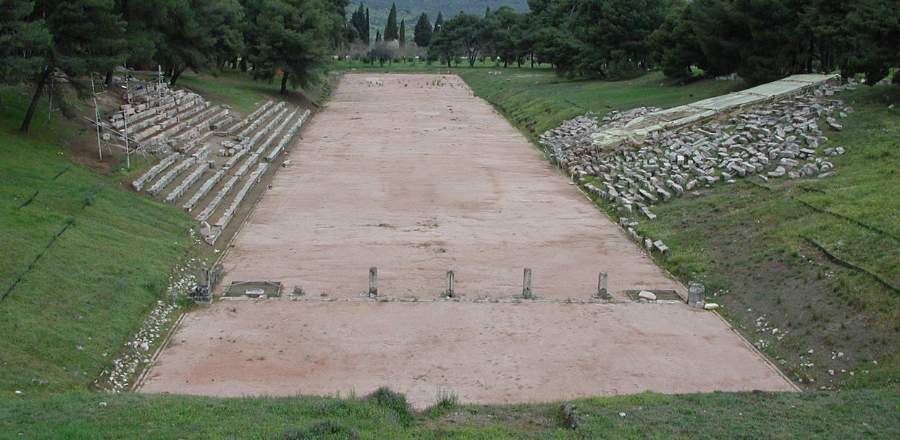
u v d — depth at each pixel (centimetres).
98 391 2177
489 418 1964
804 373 2445
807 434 1780
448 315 2875
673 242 3675
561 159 5566
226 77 9119
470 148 6303
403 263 3438
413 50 17562
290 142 6425
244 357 2489
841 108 4791
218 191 4484
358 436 1697
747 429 1811
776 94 5347
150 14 5384
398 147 6278
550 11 13075
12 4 3572
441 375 2398
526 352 2578
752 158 4388
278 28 8475
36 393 2041
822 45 5856
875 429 1809
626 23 9188
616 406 2011
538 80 10506
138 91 6069
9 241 2755
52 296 2538
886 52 4612
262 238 3778
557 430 1822
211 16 7144
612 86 8369
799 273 2984
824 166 3978
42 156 3888
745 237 3469
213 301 2961
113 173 4112
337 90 11031
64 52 4162
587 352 2589
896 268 2714
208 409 1884
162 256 3225
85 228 3156
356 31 17112
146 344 2536
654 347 2644
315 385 2311
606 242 3819
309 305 2939
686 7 7562
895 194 3347
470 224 4072
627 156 5062
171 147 5009
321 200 4516
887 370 2298
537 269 3409
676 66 7512
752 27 5906
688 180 4406
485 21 15488
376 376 2383
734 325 2856
